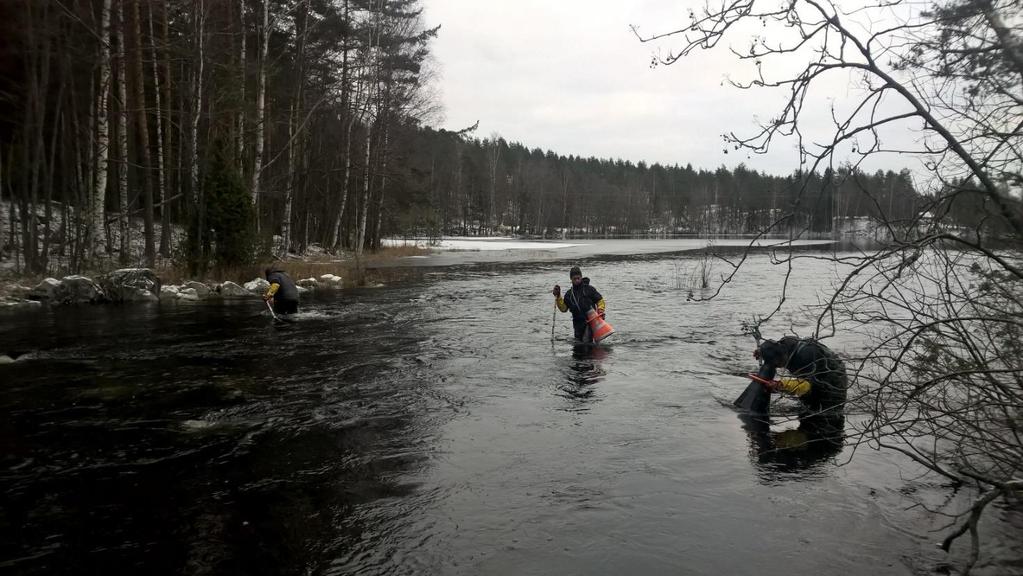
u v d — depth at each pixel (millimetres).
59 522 3742
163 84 23484
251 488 4234
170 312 13344
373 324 11633
